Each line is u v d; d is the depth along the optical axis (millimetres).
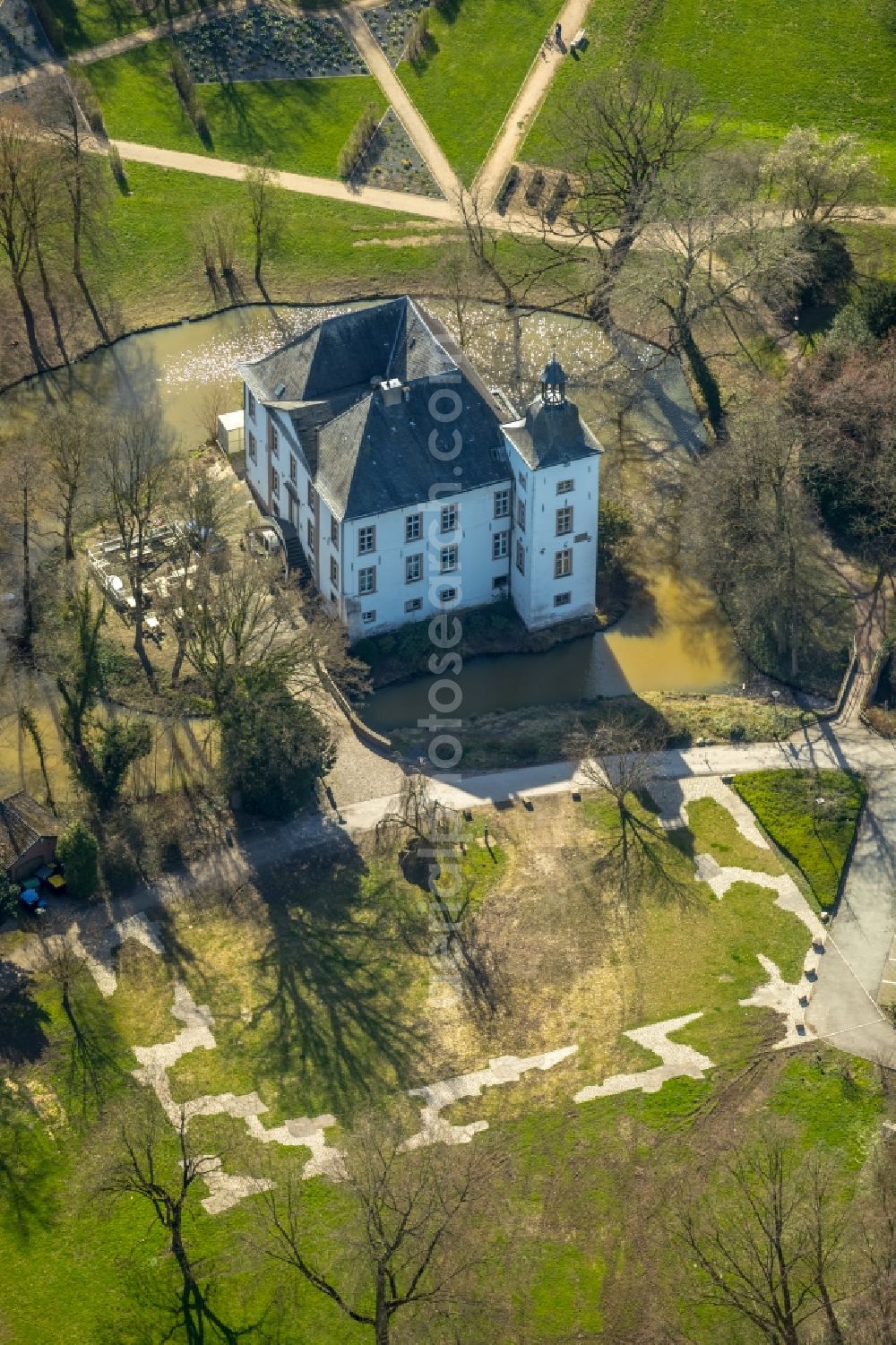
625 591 155125
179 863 129125
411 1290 100250
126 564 149125
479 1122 113750
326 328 149875
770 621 150625
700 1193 110312
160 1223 108000
